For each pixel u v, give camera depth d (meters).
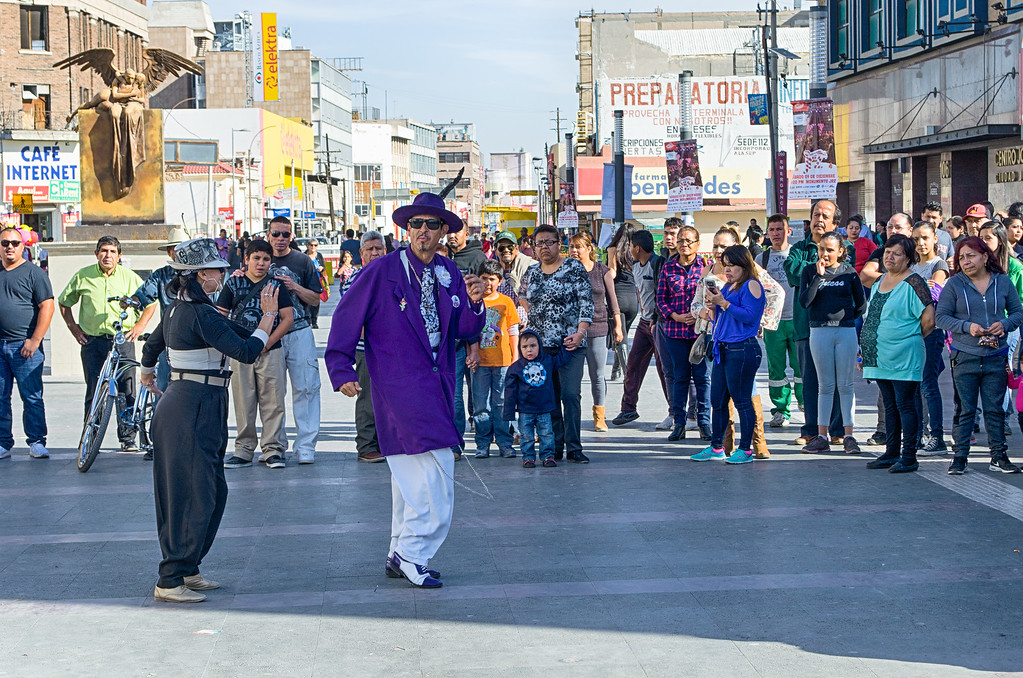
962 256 9.13
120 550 7.45
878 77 31.75
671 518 8.00
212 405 6.43
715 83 59.62
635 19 73.75
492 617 6.00
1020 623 5.76
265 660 5.45
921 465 9.66
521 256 12.38
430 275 6.68
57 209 52.03
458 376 10.35
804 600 6.16
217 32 113.31
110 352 10.69
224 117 78.75
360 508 8.52
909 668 5.21
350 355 6.60
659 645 5.55
